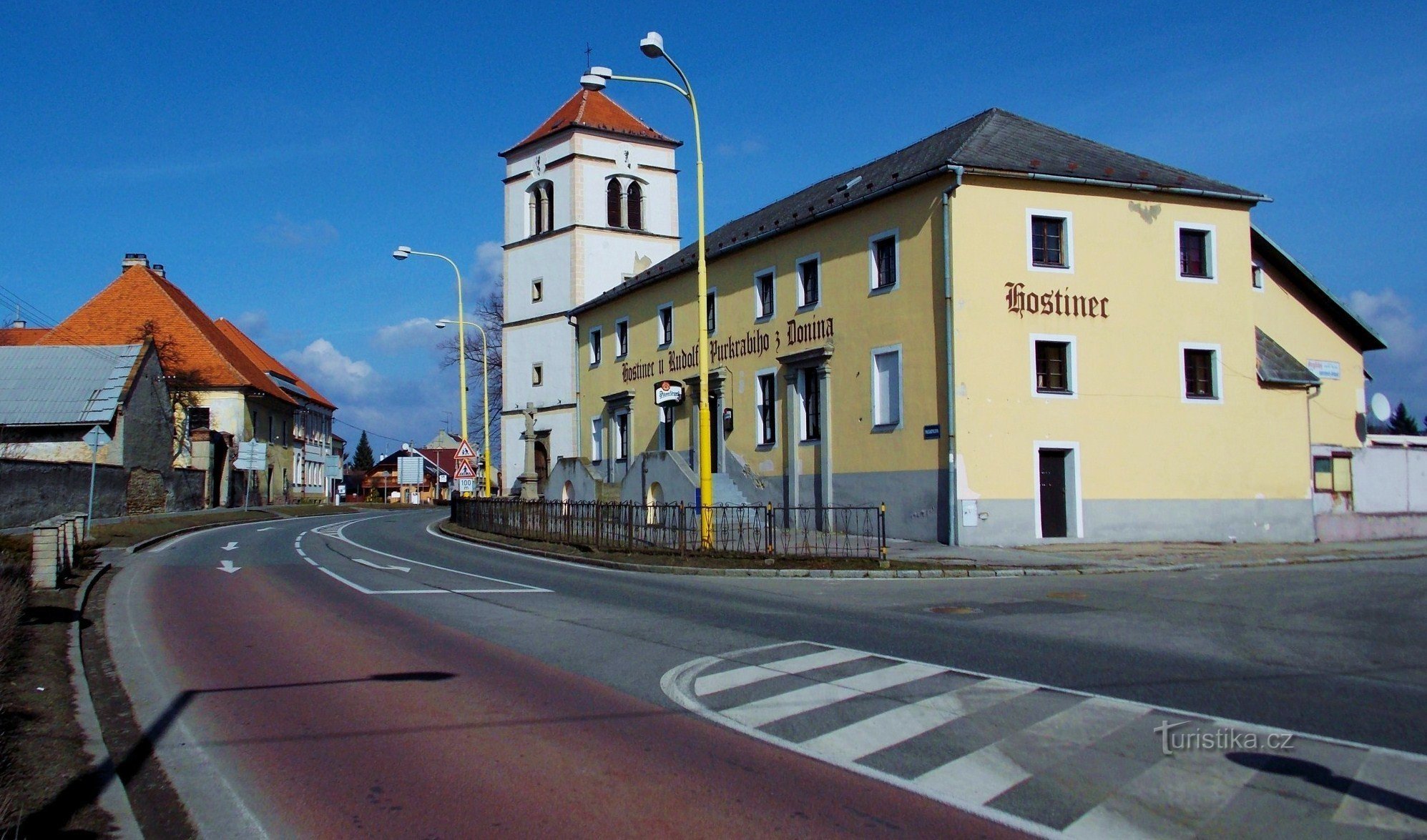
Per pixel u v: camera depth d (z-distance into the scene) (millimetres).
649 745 6984
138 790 6172
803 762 6531
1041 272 24578
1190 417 25594
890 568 19078
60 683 8766
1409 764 6277
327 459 67188
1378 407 29484
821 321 28469
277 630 12352
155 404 45406
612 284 50375
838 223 27922
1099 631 11664
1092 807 5602
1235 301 26328
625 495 34312
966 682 8789
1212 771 6199
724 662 9961
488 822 5512
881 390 26250
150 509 43750
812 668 9539
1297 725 7246
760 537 22125
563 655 10469
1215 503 25625
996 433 23906
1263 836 5145
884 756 6629
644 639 11414
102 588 17141
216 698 8602
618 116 52375
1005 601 14656
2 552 17688
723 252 32656
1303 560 20766
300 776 6395
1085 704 7922
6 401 41250
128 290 64500
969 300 23969
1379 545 24906
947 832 5258
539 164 51844
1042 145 26438
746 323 31984
